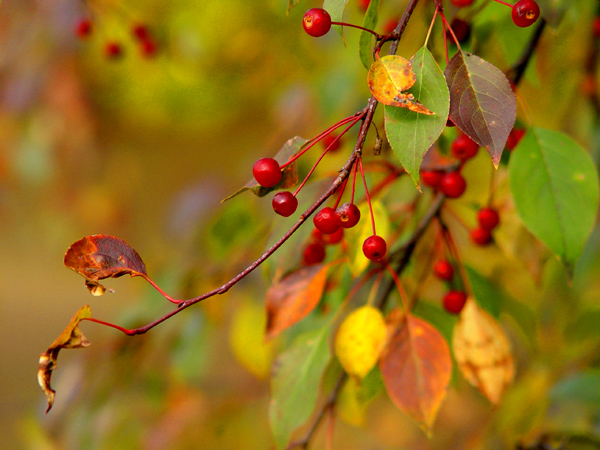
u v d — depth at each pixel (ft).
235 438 5.74
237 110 11.85
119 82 11.69
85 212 8.93
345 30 5.43
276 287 3.81
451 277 3.99
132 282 6.33
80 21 5.46
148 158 14.16
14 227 8.87
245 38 6.64
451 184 3.86
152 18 6.45
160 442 5.36
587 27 4.14
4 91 7.17
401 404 3.70
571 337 4.49
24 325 13.57
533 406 4.57
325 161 4.49
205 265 5.08
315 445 6.97
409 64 3.50
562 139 3.76
